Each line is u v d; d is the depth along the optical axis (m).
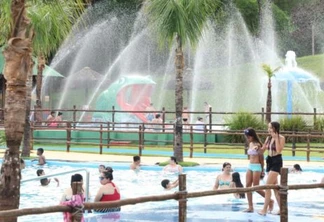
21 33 9.55
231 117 30.69
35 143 29.86
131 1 52.72
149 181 19.45
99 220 12.39
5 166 9.54
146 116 34.47
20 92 9.56
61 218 12.62
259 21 56.97
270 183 13.02
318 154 27.48
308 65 59.22
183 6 22.41
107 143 27.86
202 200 15.45
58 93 47.75
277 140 12.95
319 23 62.56
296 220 12.70
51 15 17.45
